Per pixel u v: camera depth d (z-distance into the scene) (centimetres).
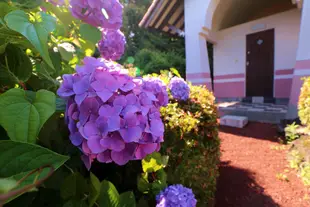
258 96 762
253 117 557
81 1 82
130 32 1499
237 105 686
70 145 80
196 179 187
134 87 75
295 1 541
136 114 70
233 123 520
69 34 91
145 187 109
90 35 86
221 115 604
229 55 812
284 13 685
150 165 110
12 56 71
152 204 110
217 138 247
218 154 259
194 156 184
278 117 519
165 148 143
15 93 57
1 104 54
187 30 657
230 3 705
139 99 74
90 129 64
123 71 77
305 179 269
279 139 413
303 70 477
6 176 43
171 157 151
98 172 107
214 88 859
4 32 61
